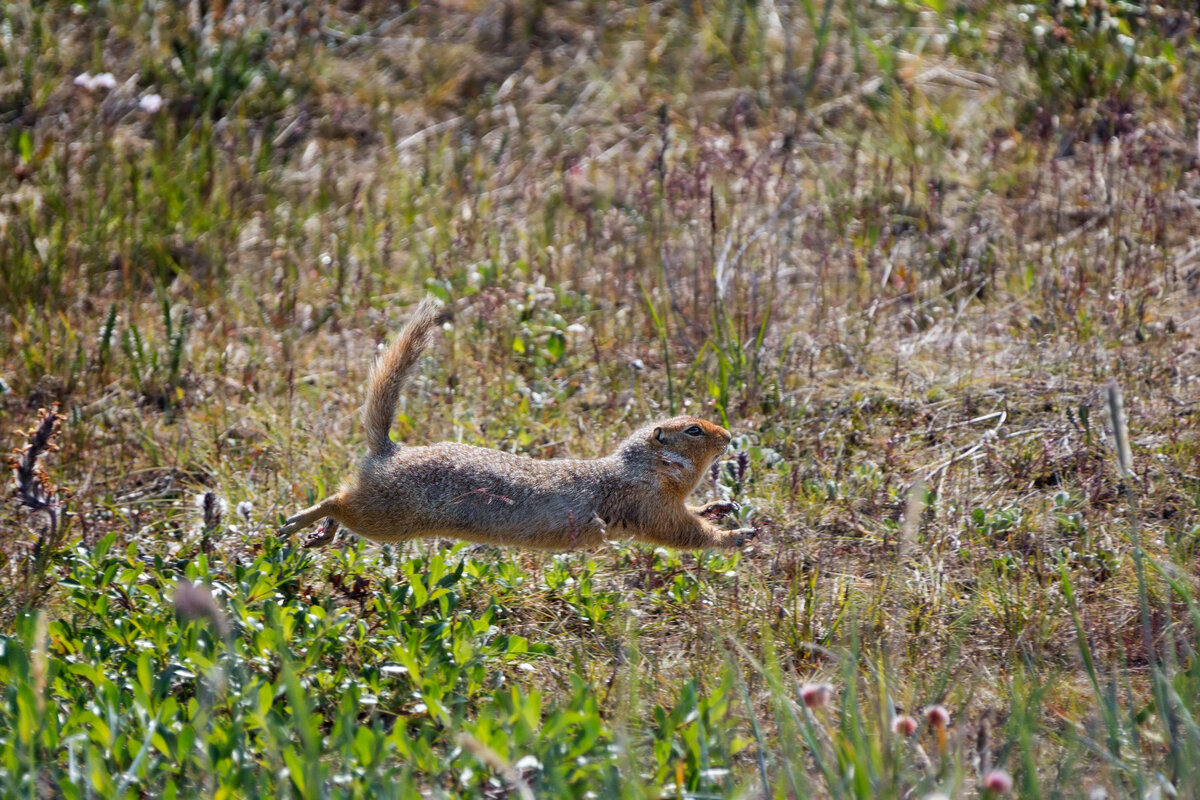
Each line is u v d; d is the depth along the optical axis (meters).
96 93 17.81
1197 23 17.33
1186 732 6.96
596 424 11.95
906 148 16.75
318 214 16.14
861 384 12.26
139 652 7.81
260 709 6.61
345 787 6.40
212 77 18.06
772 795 6.51
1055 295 13.17
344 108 18.28
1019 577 9.29
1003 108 17.34
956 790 5.93
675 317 13.36
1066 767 6.49
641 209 15.61
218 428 12.00
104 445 11.79
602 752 6.61
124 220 15.22
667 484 9.36
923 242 14.84
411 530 9.07
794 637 8.55
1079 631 7.72
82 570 8.48
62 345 13.02
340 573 9.13
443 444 9.29
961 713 6.82
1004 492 10.58
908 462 11.06
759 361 12.51
